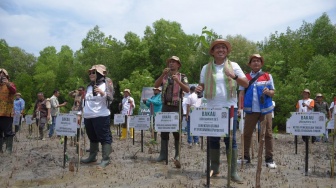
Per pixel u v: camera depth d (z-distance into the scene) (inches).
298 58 1212.5
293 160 307.9
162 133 276.4
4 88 318.0
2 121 321.7
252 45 1382.9
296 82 993.5
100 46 318.7
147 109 505.7
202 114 182.4
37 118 520.4
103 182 203.9
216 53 200.5
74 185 196.7
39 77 2010.3
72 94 315.9
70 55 2175.2
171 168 250.1
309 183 206.1
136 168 249.4
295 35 1434.5
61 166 253.3
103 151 254.4
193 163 276.5
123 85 1325.0
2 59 1919.3
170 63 263.3
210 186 191.2
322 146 456.4
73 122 238.1
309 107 450.9
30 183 202.4
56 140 501.7
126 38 1594.5
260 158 172.4
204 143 461.4
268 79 255.4
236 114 201.3
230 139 179.3
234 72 198.2
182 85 245.4
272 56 1187.3
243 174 231.6
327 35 1350.9
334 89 963.3
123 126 533.0
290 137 652.7
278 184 201.6
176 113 257.0
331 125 326.0
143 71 1370.6
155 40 1529.3
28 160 281.3
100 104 251.0
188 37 1473.9
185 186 191.8
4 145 413.1
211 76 200.2
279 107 1030.4
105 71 258.8
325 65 995.3
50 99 565.6
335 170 251.4
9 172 234.8
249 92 258.1
